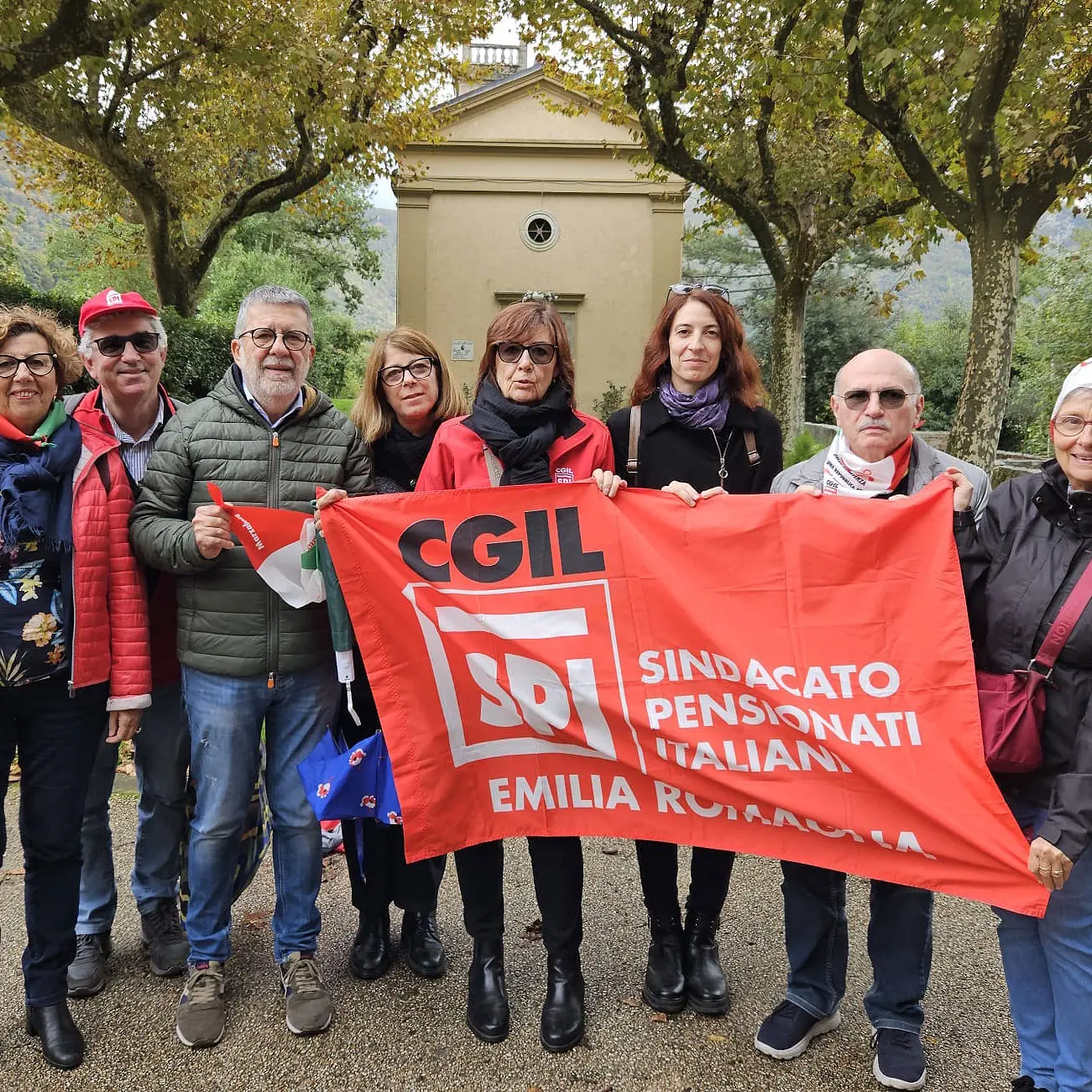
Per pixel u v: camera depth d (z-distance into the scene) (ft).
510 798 8.50
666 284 66.69
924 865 7.36
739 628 8.04
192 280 50.57
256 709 8.59
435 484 8.94
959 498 7.73
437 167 65.87
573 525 8.51
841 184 45.60
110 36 32.83
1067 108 28.22
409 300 66.54
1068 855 6.43
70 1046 8.00
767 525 8.12
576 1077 7.89
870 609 7.77
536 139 65.41
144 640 8.48
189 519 8.61
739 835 8.04
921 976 7.86
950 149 36.37
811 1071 8.00
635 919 10.76
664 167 44.19
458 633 8.47
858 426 8.19
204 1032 8.25
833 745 7.58
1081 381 6.73
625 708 8.20
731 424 9.16
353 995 9.11
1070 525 6.97
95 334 8.82
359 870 9.38
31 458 7.79
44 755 7.95
